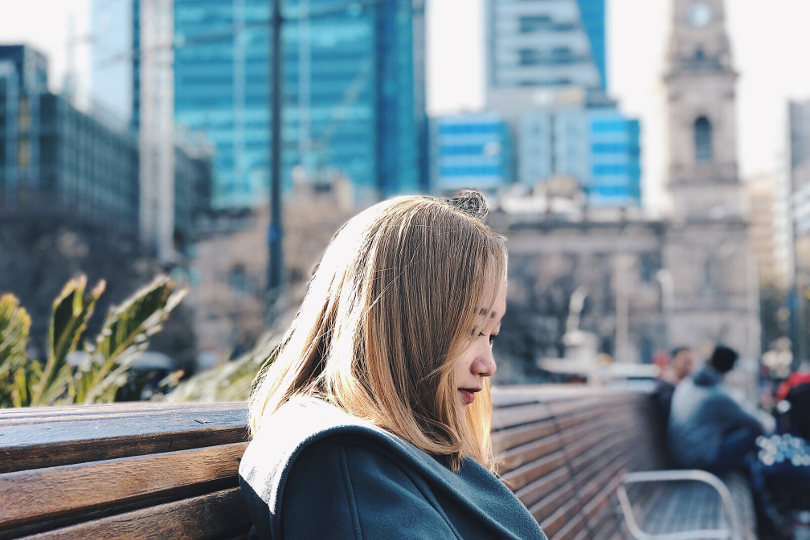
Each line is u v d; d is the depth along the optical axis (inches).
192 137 4704.7
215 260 3481.8
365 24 5851.4
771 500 374.3
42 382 133.4
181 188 4205.2
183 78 5654.5
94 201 3599.9
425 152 6466.5
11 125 3280.0
